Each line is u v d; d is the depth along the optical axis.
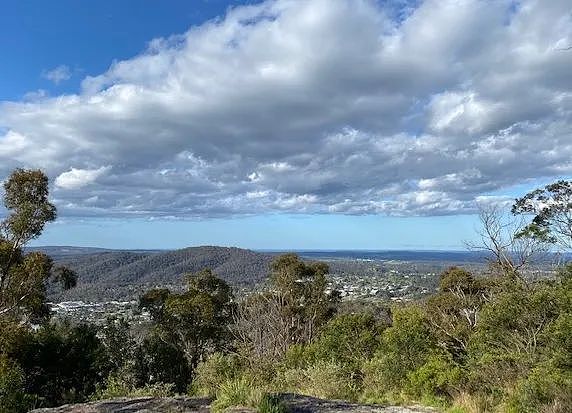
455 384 11.53
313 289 31.81
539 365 10.18
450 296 22.42
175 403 9.60
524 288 13.48
